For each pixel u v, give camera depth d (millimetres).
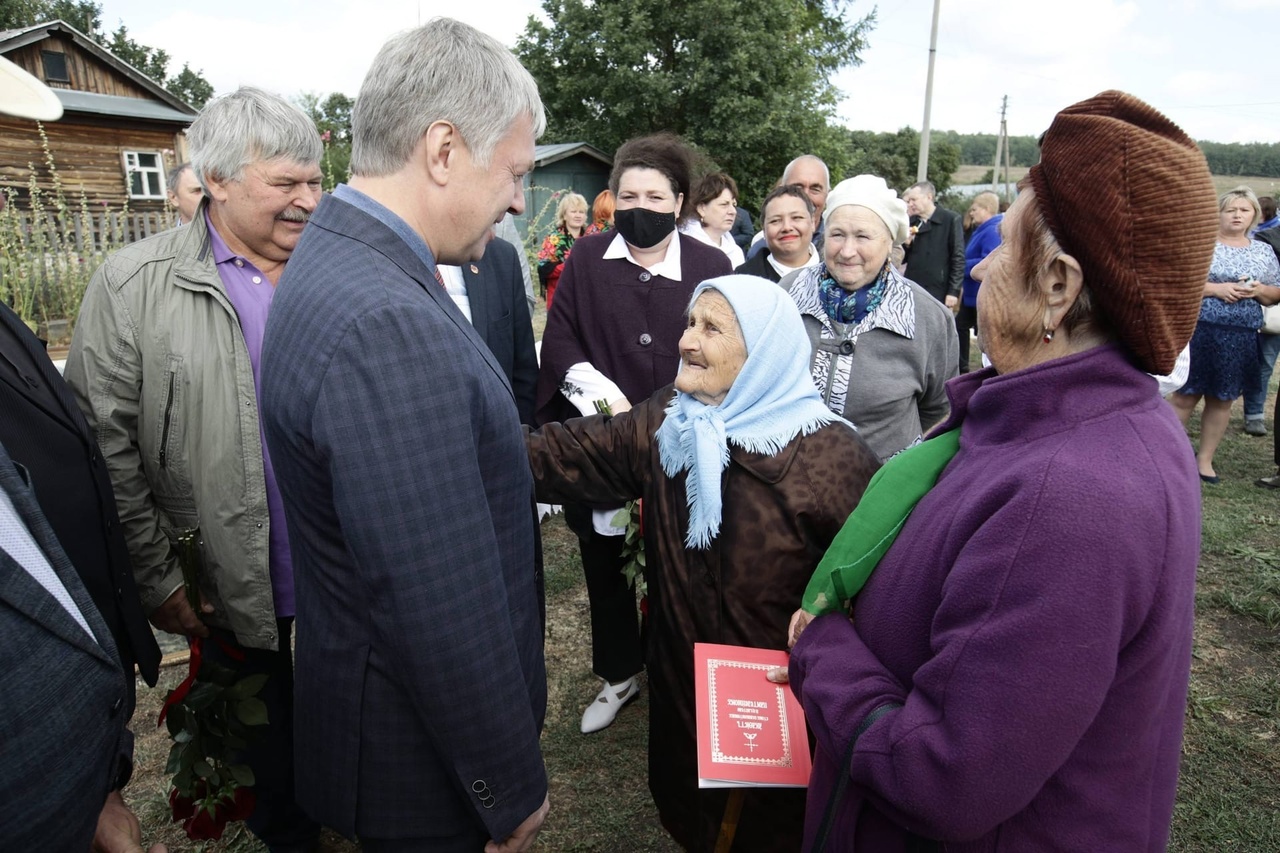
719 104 19984
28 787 791
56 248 6621
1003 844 898
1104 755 867
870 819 1008
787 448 1560
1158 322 832
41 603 818
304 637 1240
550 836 2217
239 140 1678
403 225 1150
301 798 1302
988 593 833
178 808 1868
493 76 1129
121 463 1743
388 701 1170
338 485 1037
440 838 1253
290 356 1081
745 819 1597
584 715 2645
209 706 1776
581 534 2436
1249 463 5184
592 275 2494
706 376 1574
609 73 21750
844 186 2275
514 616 1291
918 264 6926
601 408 2215
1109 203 821
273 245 1822
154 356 1722
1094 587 782
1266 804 2268
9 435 1316
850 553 1110
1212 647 3070
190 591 1810
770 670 1450
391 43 1146
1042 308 917
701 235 3201
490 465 1202
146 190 15945
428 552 1057
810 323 2398
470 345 1176
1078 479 806
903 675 1004
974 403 968
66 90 16672
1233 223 4582
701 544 1566
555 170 19109
